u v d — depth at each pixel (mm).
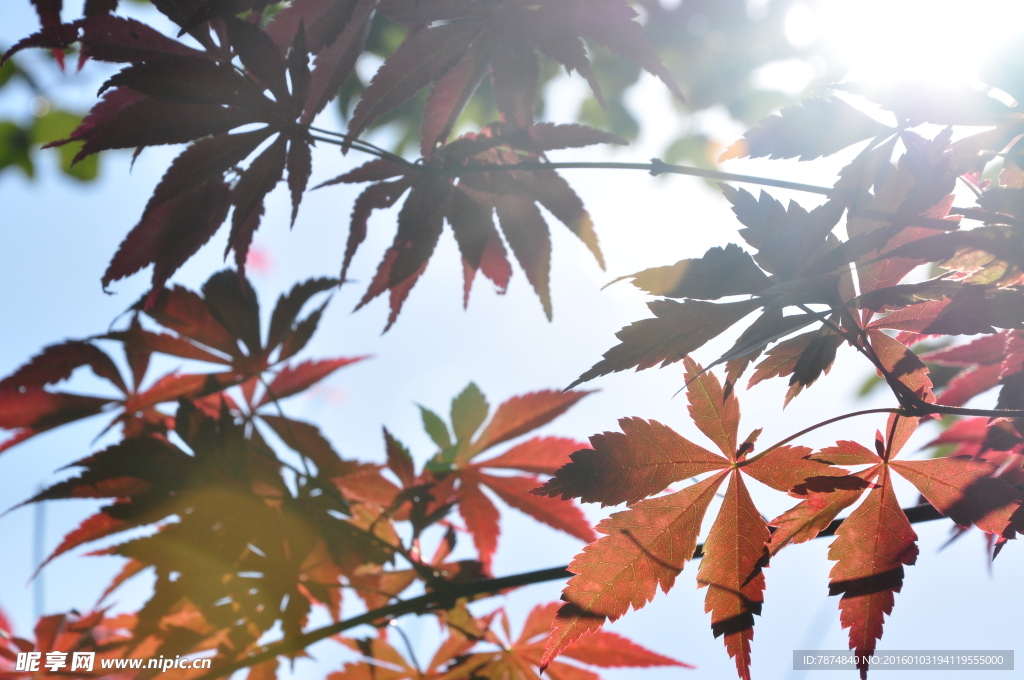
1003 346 647
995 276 585
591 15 648
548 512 731
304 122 647
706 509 614
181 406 692
